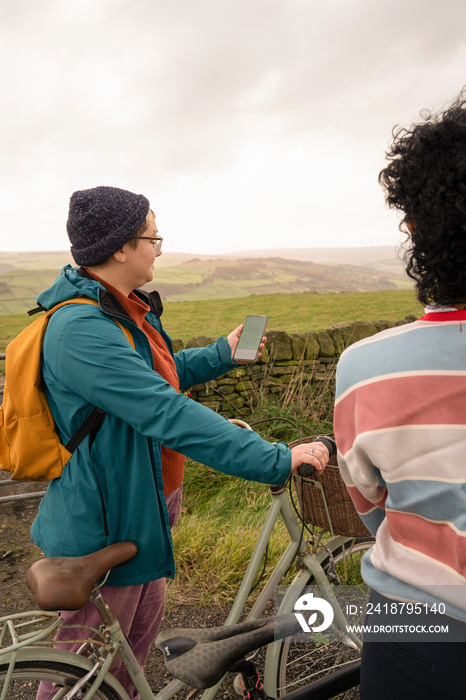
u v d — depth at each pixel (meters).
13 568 3.13
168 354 1.92
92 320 1.50
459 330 0.84
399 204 0.94
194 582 2.94
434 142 0.84
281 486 1.79
